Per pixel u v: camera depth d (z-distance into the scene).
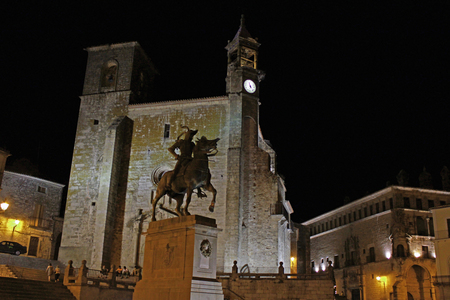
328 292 26.72
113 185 38.56
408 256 46.97
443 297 39.88
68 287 25.44
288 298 27.42
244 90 39.91
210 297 14.58
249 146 38.81
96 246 36.22
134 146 40.62
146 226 37.56
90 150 41.50
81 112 43.19
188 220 15.28
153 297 15.44
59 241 46.84
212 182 37.31
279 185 39.00
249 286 28.39
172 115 40.75
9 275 27.17
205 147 16.77
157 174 39.56
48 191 45.81
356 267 55.81
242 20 43.59
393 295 46.28
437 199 51.12
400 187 50.50
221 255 34.91
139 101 44.84
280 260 38.19
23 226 42.34
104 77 44.75
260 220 36.78
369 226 55.19
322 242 68.31
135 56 44.44
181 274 14.88
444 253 40.84
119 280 30.36
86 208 39.31
